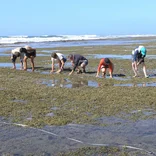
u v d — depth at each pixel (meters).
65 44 65.69
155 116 9.82
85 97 12.40
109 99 11.98
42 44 66.69
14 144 7.55
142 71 20.62
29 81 16.73
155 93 12.92
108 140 7.78
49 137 8.04
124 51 39.88
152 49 43.00
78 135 8.16
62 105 11.23
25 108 10.84
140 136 8.06
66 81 16.83
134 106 10.96
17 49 21.84
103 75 18.12
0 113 10.20
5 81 16.64
